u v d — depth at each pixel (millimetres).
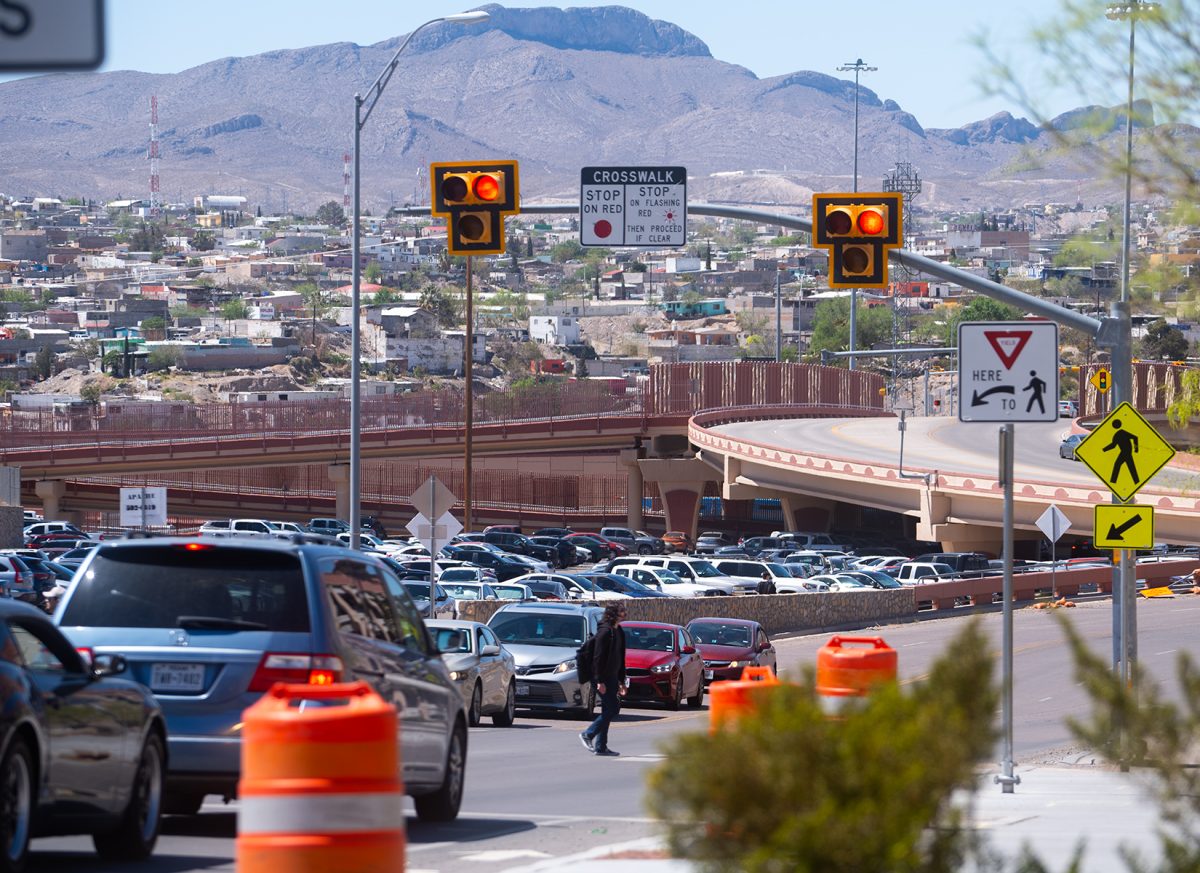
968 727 23234
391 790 26875
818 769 22844
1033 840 44312
